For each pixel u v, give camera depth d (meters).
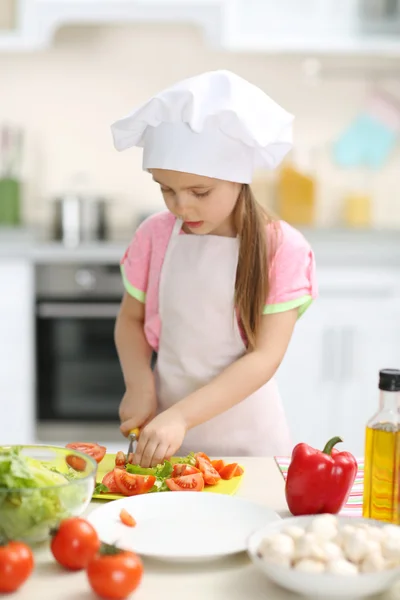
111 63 3.54
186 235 1.64
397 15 3.29
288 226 1.63
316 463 1.11
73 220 3.29
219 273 1.59
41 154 3.58
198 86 1.34
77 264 3.12
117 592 0.87
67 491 0.99
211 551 0.98
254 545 0.94
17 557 0.89
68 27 3.52
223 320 1.60
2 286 3.05
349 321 3.06
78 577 0.94
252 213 1.55
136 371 1.64
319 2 3.27
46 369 3.17
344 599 0.87
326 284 3.04
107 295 3.15
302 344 3.05
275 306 1.55
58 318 3.14
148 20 3.17
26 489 0.97
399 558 0.88
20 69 3.53
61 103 3.55
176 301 1.63
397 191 3.64
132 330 1.72
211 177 1.39
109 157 3.59
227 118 1.34
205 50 3.55
